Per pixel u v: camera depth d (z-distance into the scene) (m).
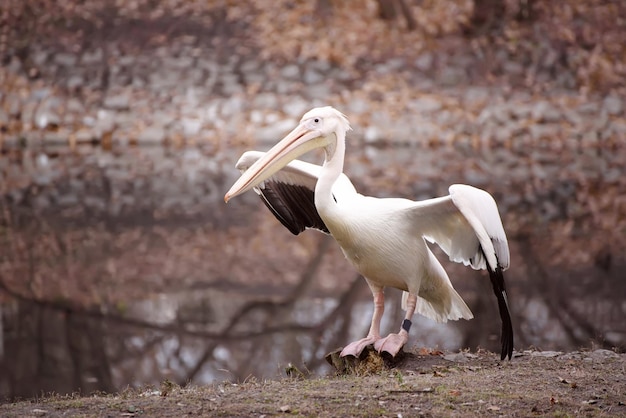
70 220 17.11
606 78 26.06
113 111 25.91
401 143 24.86
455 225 7.19
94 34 27.22
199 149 24.72
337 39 27.03
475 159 22.72
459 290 12.33
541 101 25.48
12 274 13.84
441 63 26.38
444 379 6.46
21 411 5.96
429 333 10.50
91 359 10.09
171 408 5.82
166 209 18.05
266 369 9.69
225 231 16.58
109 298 12.72
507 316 6.80
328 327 11.27
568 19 27.08
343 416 5.52
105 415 5.74
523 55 26.48
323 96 25.67
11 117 25.58
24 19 27.22
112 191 19.64
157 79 26.41
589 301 11.59
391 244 7.18
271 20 27.50
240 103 25.66
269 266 14.39
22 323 11.55
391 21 27.59
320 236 16.53
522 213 16.97
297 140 7.30
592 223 16.19
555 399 5.81
